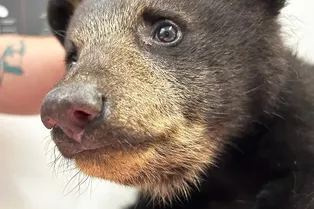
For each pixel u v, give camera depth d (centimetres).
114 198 38
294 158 25
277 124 25
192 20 23
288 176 24
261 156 25
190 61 23
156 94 22
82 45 24
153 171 22
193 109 23
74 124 19
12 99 38
